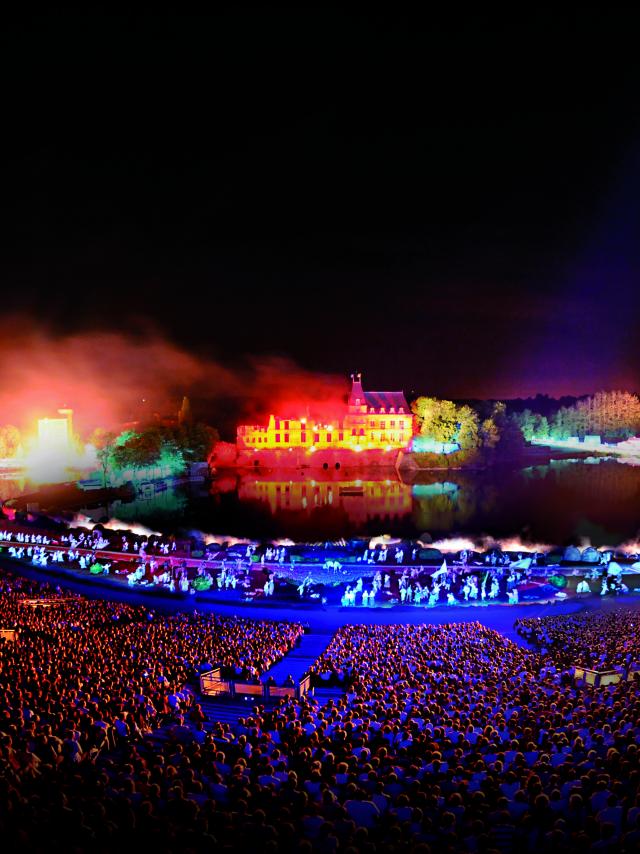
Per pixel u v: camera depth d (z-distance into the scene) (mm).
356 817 19469
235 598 73125
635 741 25203
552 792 20344
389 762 24531
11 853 15188
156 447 189125
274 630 53781
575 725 28844
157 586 77562
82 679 35594
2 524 110375
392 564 85125
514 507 153625
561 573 80250
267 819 19328
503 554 86125
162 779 22531
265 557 88562
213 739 27297
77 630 48688
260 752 25641
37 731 26281
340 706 32750
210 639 47594
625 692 33062
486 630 53438
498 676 38250
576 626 54688
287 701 34062
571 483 191625
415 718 30422
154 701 33375
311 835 18000
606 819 18250
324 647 50781
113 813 18516
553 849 16922
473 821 18672
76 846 15562
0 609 53656
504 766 24438
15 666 37188
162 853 15914
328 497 172250
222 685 38469
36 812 17453
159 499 172750
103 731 27281
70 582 79438
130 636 47344
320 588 76438
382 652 44125
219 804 20531
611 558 83875
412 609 68812
